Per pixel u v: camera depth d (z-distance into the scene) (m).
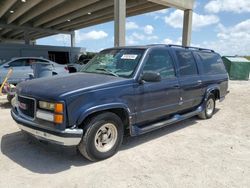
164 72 5.42
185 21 19.08
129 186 3.55
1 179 3.67
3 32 39.06
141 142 5.26
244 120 7.34
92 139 4.12
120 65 5.09
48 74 9.12
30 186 3.51
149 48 5.19
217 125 6.72
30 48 25.28
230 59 23.28
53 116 3.82
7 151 4.64
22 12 22.20
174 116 5.85
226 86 8.13
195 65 6.51
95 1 18.55
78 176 3.81
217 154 4.74
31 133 4.25
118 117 4.48
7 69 12.77
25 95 4.28
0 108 8.17
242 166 4.26
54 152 4.63
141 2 18.69
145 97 4.88
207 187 3.59
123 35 13.74
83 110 3.95
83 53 29.95
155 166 4.18
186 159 4.47
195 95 6.42
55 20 27.77
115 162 4.29
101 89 4.18
